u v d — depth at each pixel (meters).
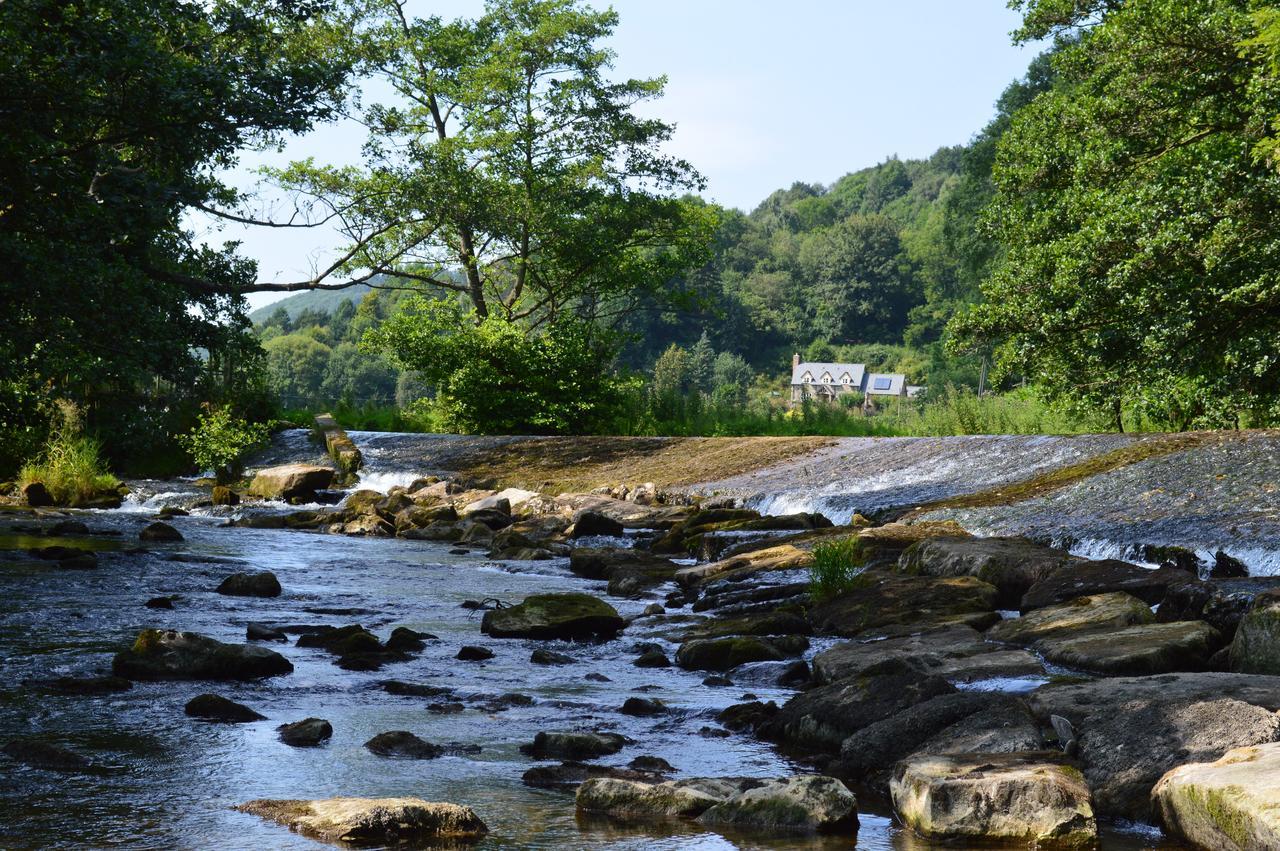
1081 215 20.09
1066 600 9.23
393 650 8.55
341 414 38.22
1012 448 17.36
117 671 7.42
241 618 10.01
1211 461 13.72
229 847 4.12
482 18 36.78
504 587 12.94
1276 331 17.09
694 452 23.33
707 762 5.66
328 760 5.50
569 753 5.73
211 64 17.61
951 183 187.88
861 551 12.28
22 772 5.15
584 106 35.03
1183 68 18.70
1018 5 22.83
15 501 21.88
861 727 5.84
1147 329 17.62
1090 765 4.95
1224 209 16.80
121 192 16.38
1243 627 6.60
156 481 26.33
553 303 37.62
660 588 12.70
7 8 14.38
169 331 16.98
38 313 15.15
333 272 30.61
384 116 30.75
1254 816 3.87
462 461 26.02
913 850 4.30
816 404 36.62
